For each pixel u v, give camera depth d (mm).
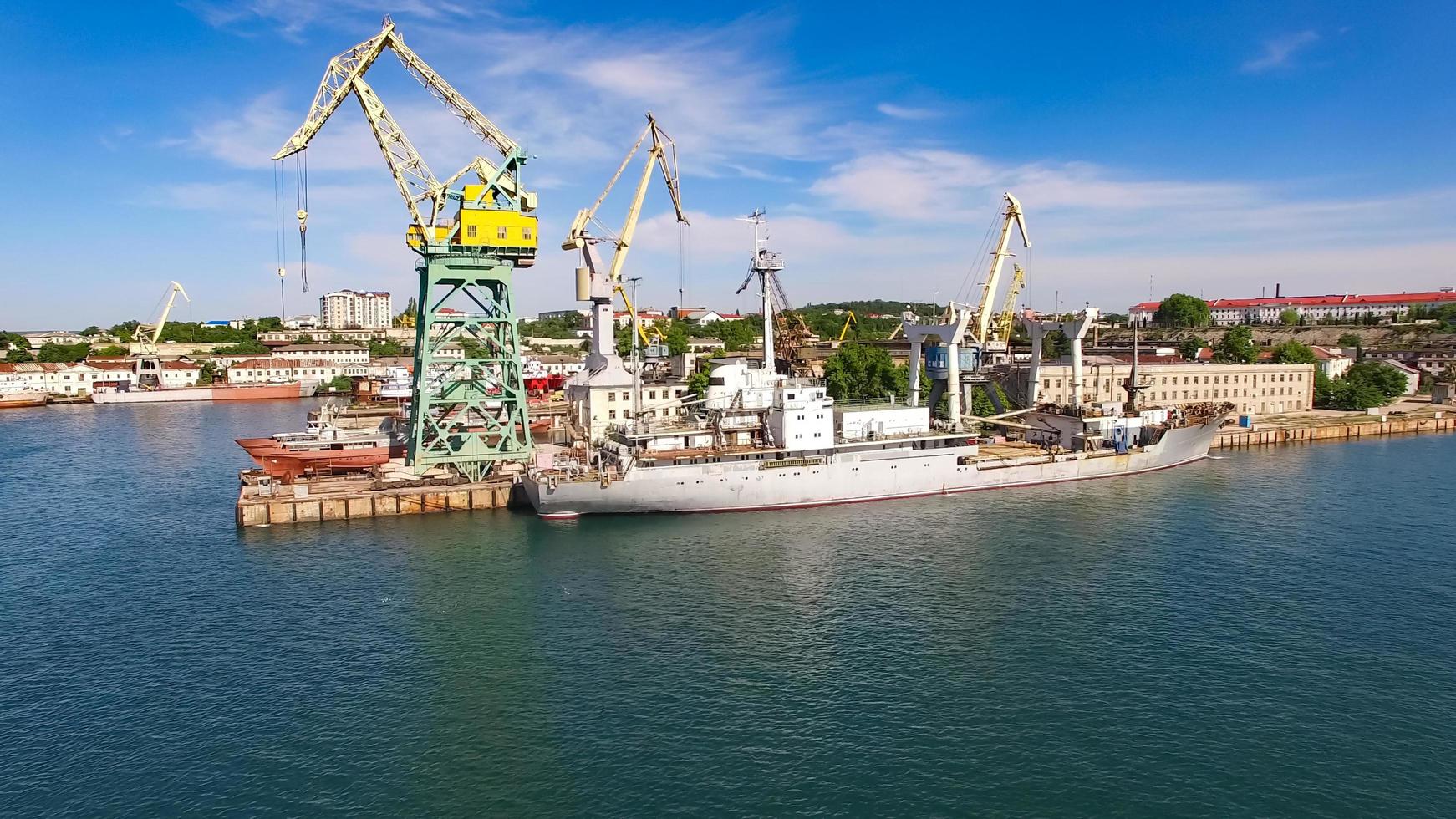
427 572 68188
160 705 46406
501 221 89625
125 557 72688
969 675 48969
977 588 63188
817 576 66562
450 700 46750
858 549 73750
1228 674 48812
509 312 92625
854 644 53438
